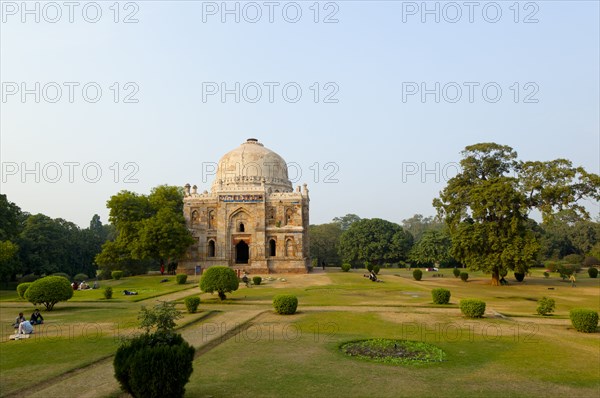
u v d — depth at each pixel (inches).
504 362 615.5
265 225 2491.4
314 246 3996.1
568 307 1226.6
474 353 664.4
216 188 2797.7
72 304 1259.8
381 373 557.9
